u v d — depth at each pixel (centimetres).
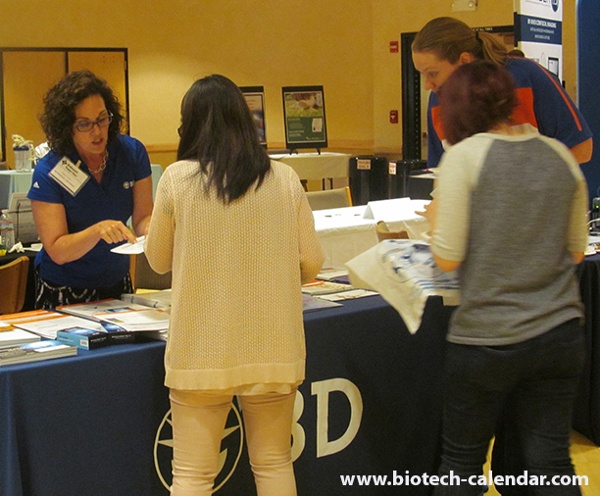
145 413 202
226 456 221
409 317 197
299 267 196
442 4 859
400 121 921
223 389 184
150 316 222
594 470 296
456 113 188
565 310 184
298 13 980
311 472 232
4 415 180
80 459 192
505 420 244
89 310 235
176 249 187
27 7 901
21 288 338
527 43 413
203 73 981
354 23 966
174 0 961
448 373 193
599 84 518
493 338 180
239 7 979
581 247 191
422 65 248
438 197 184
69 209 243
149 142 970
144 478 204
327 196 404
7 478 180
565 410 193
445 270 184
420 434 253
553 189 181
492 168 179
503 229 179
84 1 922
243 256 186
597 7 512
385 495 248
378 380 242
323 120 885
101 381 194
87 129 232
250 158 186
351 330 234
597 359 313
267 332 187
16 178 518
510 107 186
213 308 183
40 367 184
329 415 233
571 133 255
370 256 210
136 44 951
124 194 252
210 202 184
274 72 992
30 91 909
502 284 180
